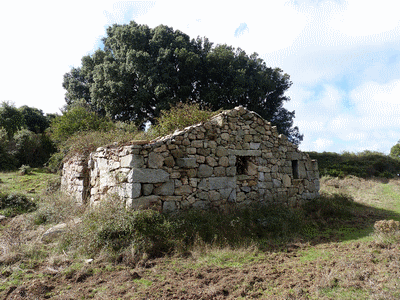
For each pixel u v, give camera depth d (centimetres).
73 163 940
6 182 1230
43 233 557
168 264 428
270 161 833
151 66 1741
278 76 2145
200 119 779
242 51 2100
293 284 349
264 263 440
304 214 780
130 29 1847
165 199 593
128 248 454
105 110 1964
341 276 353
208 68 1895
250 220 627
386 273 346
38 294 331
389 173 1889
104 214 521
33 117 2588
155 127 838
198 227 537
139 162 561
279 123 2062
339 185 1417
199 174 660
